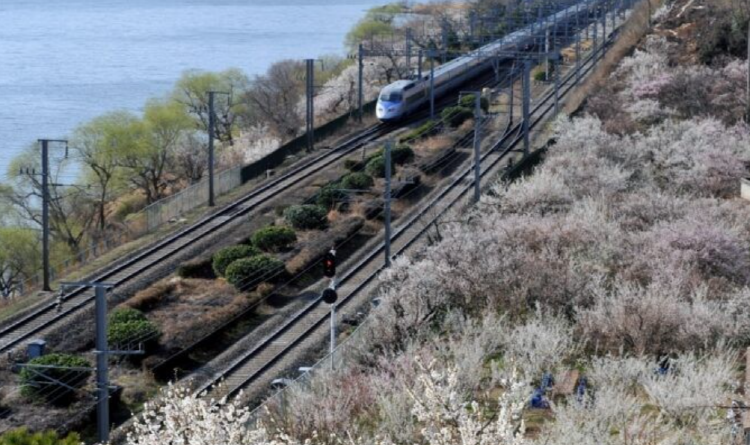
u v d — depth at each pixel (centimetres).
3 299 5472
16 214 6881
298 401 3117
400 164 6769
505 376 3105
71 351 4228
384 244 5444
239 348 4281
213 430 2566
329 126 8038
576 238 4600
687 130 6425
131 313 4338
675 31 8988
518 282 4088
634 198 5250
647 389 3148
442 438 2469
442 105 8681
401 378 3244
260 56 16262
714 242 4438
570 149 6272
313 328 4462
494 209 5188
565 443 2753
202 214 6141
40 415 3647
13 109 11925
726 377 3178
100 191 7675
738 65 7719
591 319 3700
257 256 5038
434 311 4062
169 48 17638
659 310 3631
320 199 6103
